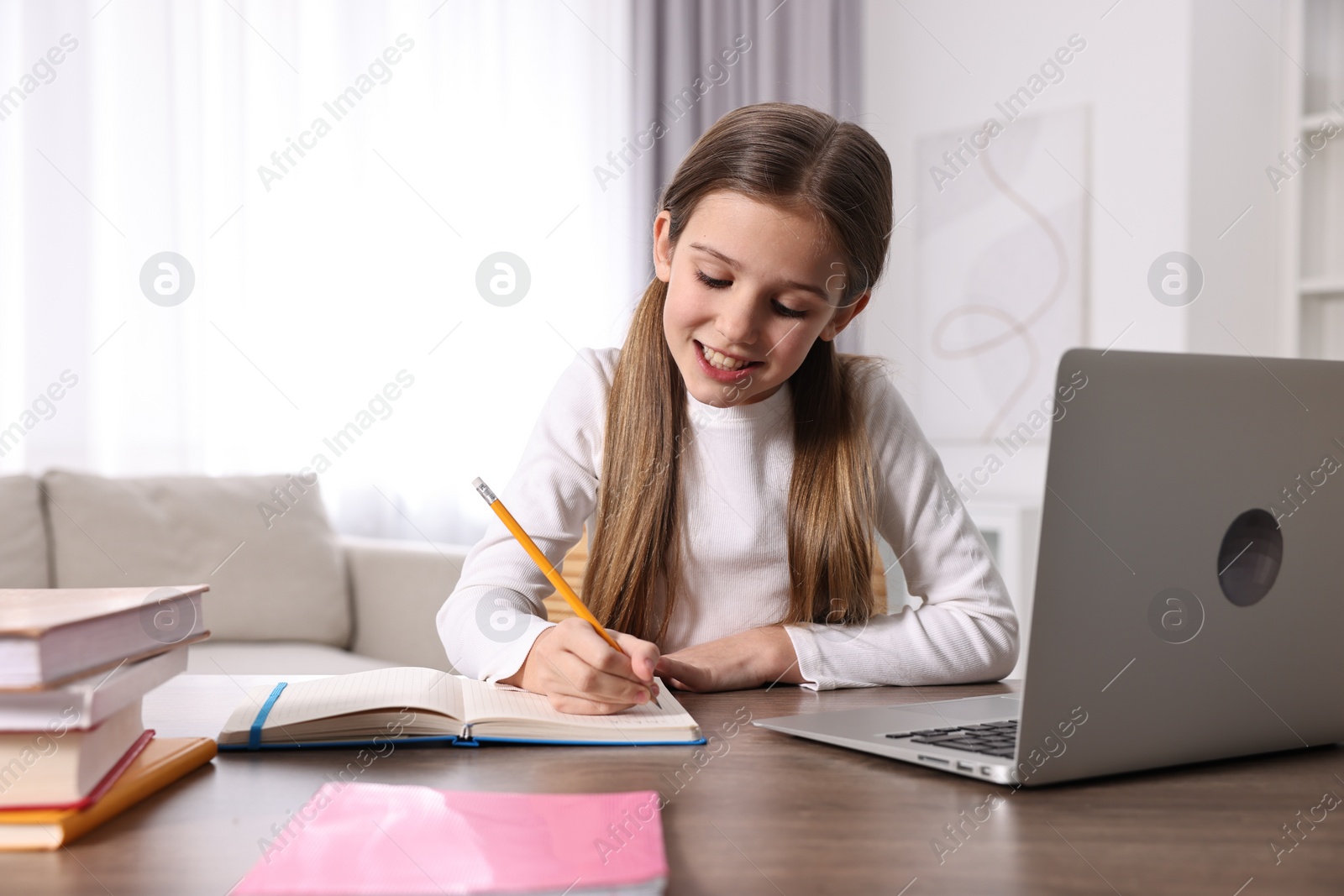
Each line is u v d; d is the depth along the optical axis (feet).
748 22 10.62
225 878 1.41
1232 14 8.39
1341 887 1.41
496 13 9.81
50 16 7.82
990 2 9.86
